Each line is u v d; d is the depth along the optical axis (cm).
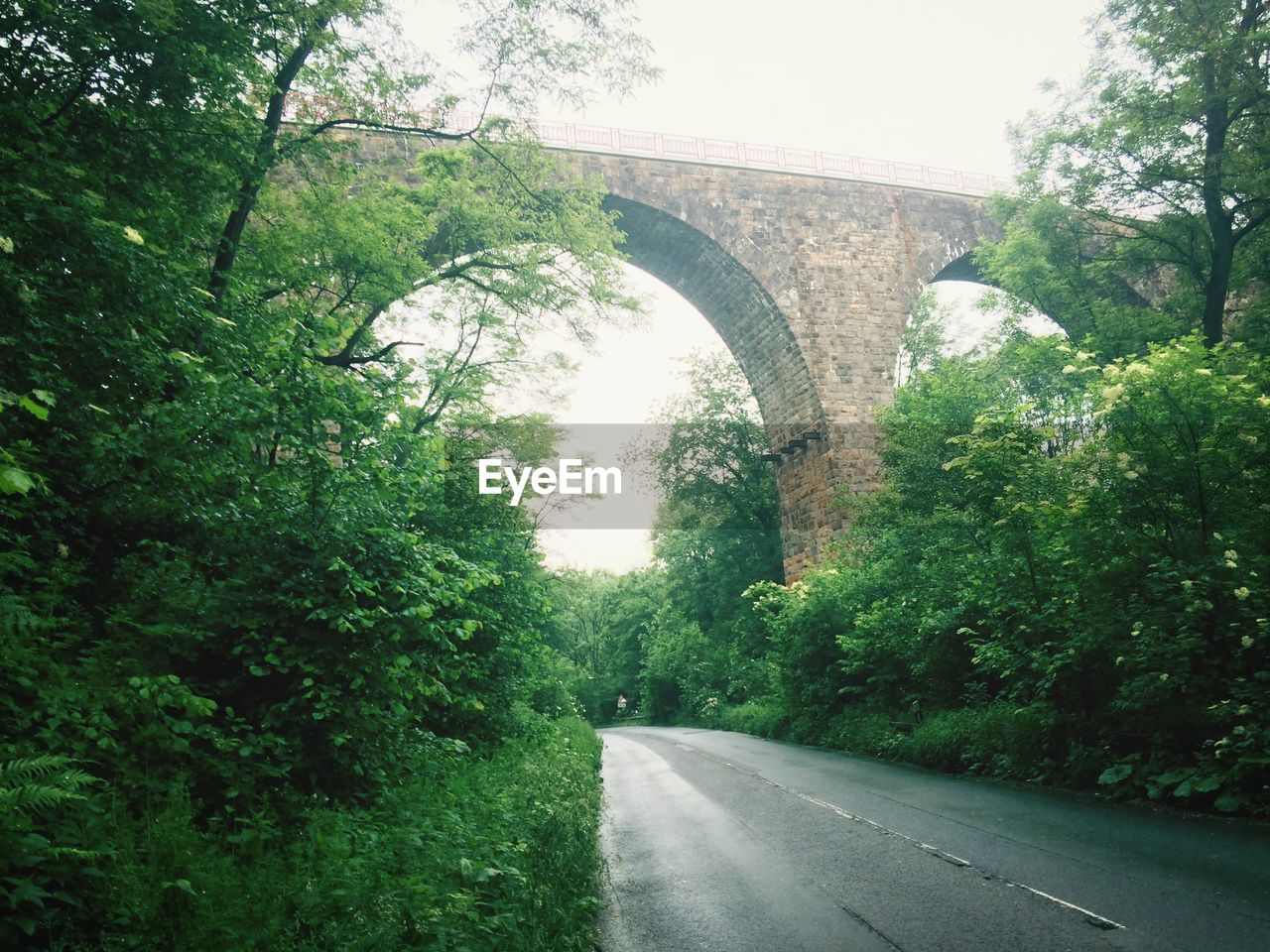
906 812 967
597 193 1711
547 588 1439
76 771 328
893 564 1900
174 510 586
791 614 2323
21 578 493
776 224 3200
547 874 562
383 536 599
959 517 1597
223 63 812
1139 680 891
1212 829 720
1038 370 1745
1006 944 488
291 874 379
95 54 694
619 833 1013
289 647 541
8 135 584
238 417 584
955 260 3412
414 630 599
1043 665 1071
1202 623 863
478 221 1628
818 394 3120
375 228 1372
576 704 2792
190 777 435
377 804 561
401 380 786
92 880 304
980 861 693
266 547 578
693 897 663
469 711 1077
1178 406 938
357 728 561
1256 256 1928
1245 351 1080
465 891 430
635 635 6806
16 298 504
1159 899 539
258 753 502
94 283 582
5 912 274
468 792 673
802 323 3162
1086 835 750
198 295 682
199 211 853
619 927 594
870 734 1748
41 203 545
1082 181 1980
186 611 545
